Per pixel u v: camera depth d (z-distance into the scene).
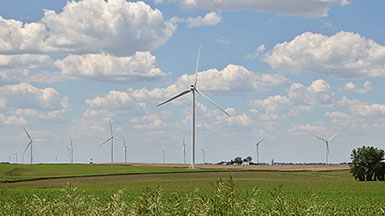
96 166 155.38
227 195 12.10
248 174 116.75
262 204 31.66
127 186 82.56
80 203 13.94
